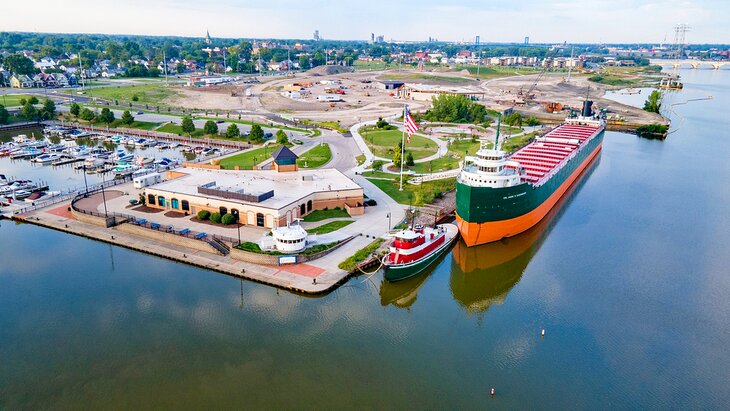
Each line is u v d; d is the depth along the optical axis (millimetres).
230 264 81000
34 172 139250
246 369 57594
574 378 57875
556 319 70250
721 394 55594
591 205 120625
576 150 131625
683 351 63281
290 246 81500
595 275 83750
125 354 60156
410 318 69938
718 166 162000
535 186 96000
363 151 163250
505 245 95438
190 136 185500
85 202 107625
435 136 190500
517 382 56875
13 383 55062
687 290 78875
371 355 60938
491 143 174875
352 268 79125
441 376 57438
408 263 77938
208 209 99062
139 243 88875
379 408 51781
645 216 112938
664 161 168750
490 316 70938
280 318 67938
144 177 113812
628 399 54594
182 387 54438
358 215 102750
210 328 65438
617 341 65125
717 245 97125
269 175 117312
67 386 54594
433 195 114500
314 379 56125
